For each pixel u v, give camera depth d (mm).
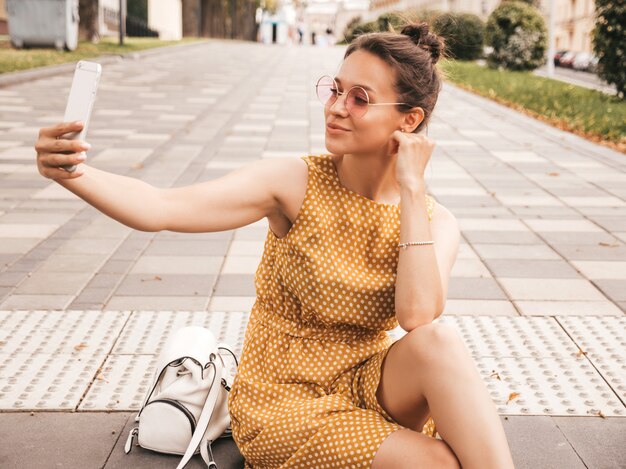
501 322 3729
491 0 45406
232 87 15023
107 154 7723
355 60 2018
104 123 9750
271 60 23969
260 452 2133
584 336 3568
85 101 1691
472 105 13266
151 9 42875
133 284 4164
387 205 2127
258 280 2287
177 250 4812
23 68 15180
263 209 2100
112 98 12367
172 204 1938
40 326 3543
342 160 2139
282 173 2100
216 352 2596
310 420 2012
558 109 11727
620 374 3176
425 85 2039
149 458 2504
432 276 1988
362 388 2127
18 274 4246
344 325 2162
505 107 12781
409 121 2068
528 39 20312
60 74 15672
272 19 77562
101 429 2682
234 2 54312
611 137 9320
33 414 2766
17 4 19406
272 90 14711
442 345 1889
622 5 12594
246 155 7922
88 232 5113
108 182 1840
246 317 3734
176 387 2477
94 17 24062
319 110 11797
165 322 3645
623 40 12773
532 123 10773
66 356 3240
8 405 2812
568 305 3975
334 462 1940
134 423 2729
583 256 4812
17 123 9484
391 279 2107
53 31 19547
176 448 2488
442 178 7113
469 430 1794
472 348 3418
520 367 3229
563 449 2602
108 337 3449
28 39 19609
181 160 7562
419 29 2104
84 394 2922
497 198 6344
